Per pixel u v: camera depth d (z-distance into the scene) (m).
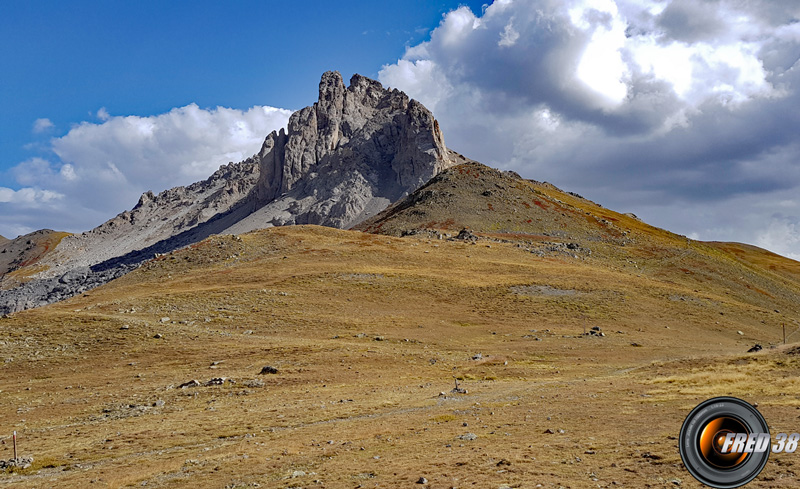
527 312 89.69
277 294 92.69
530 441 22.11
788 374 34.97
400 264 117.69
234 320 78.88
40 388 49.47
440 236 156.00
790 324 97.19
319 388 45.91
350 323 79.75
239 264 120.00
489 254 132.25
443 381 49.19
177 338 67.25
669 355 65.19
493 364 58.12
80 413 40.81
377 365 56.03
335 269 109.50
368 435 26.59
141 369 55.62
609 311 92.25
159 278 112.44
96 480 22.84
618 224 196.75
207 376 51.75
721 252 196.75
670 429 22.27
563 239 164.75
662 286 112.06
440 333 76.81
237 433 31.00
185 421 35.62
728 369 39.78
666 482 15.23
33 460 27.58
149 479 22.00
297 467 21.41
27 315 73.50
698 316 94.88
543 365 57.91
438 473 18.02
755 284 143.50
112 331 68.12
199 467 23.16
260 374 51.53
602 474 16.48
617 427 23.69
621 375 46.56
